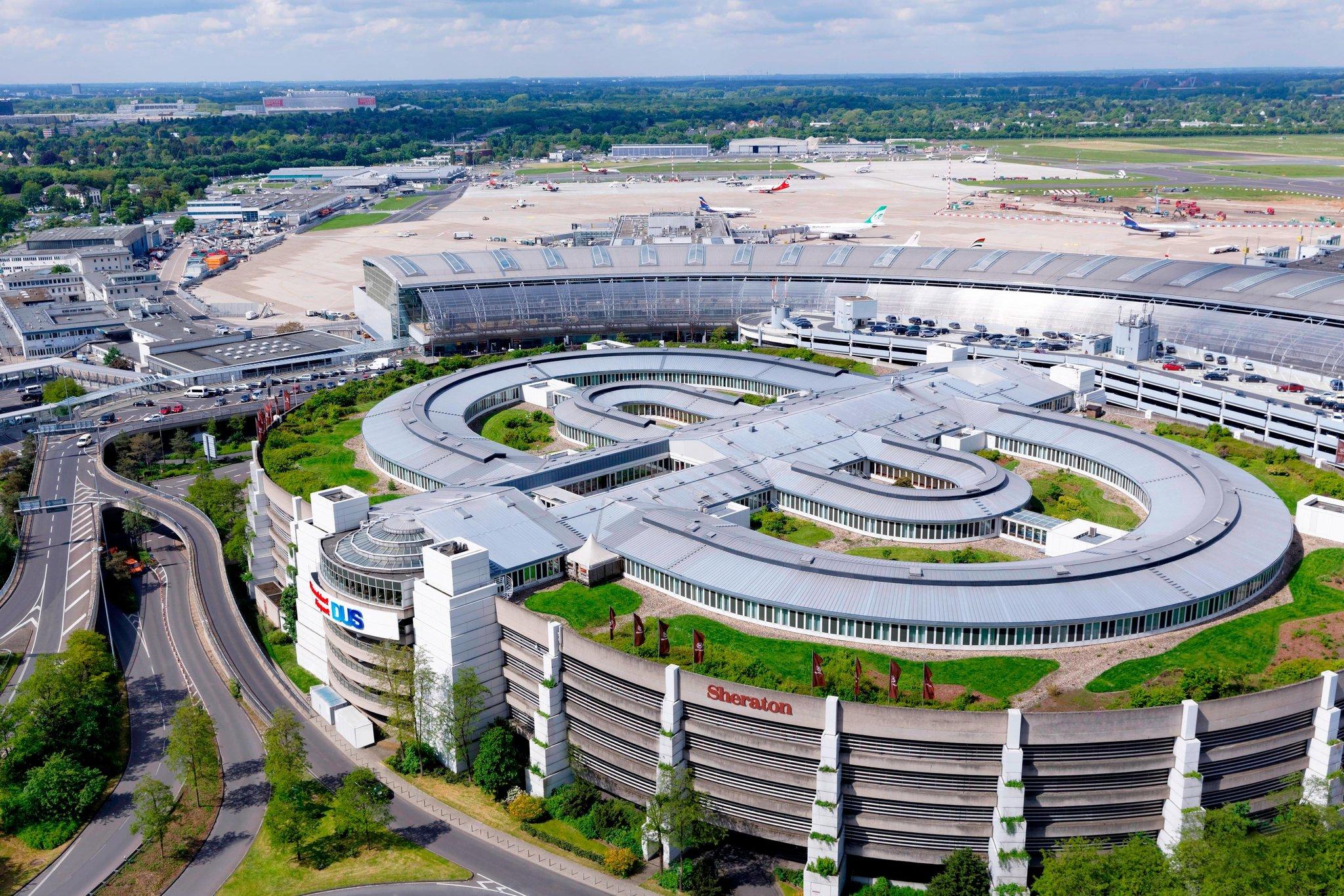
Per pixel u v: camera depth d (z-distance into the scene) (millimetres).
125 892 146625
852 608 160875
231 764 175250
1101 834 140000
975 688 146875
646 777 155000
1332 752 141000
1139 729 135375
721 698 144500
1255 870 122812
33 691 175125
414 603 171375
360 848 154250
